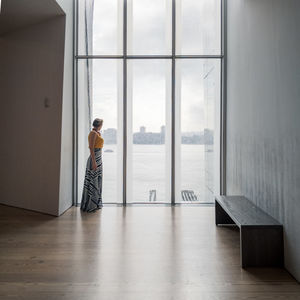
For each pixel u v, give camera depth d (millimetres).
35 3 4070
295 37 2502
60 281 2502
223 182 5242
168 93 5281
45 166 4648
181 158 5301
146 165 5301
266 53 3207
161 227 3943
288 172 2652
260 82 3406
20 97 4891
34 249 3188
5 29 4910
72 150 5137
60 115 4555
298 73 2445
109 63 5262
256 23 3541
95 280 2525
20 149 4922
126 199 5297
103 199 5297
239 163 4344
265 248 2791
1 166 5156
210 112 5285
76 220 4258
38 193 4730
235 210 3338
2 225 4039
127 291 2350
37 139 4738
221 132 5266
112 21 5246
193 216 4469
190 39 5242
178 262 2889
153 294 2305
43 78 4684
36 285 2432
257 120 3510
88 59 5254
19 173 4957
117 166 5297
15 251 3135
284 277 2588
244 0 4047
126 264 2838
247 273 2668
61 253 3084
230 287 2416
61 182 4590
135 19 5250
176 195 5289
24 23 4723
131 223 4113
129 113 5277
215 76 5266
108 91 5281
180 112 5277
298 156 2453
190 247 3264
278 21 2877
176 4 5207
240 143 4277
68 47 4762
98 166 4832
